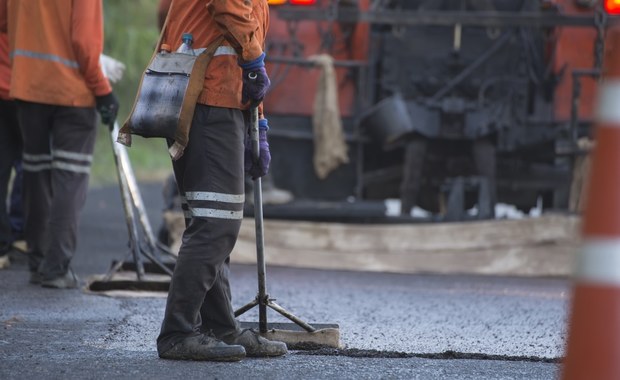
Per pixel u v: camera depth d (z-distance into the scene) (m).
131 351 14.14
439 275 23.50
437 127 23.56
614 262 8.15
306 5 23.89
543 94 24.44
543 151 24.14
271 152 24.27
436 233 23.08
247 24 12.79
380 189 25.78
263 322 14.49
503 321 18.03
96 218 33.94
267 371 13.01
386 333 16.56
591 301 8.16
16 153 21.73
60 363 13.28
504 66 24.11
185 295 13.35
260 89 13.03
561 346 15.83
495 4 24.73
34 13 19.14
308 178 24.27
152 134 13.16
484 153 23.75
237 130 13.30
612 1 23.33
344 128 24.30
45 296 18.67
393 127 23.00
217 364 13.31
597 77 23.03
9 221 22.20
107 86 19.50
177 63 13.19
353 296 20.28
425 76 24.14
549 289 21.70
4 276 20.95
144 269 20.19
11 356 13.70
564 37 24.48
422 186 25.09
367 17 23.34
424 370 13.43
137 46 57.34
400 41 24.16
